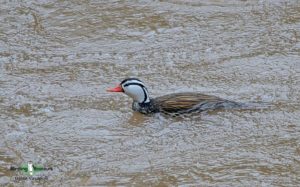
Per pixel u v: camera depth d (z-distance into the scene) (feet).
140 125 44.86
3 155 41.60
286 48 55.01
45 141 43.09
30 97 48.83
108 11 62.34
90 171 39.63
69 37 58.39
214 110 45.88
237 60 53.26
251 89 48.85
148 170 39.58
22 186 38.37
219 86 49.49
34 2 64.34
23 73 52.54
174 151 41.55
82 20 61.00
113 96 48.60
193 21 59.93
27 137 43.57
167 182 38.29
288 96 47.65
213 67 52.29
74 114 46.26
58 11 62.69
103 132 44.06
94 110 46.75
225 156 40.83
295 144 41.98
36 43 57.57
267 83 49.62
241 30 58.18
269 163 40.06
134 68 52.70
